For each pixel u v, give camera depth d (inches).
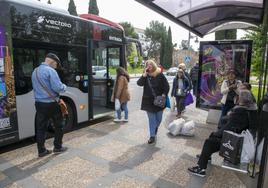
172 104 350.3
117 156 183.2
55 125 183.9
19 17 187.5
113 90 287.3
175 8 216.8
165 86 207.6
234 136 148.0
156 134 228.5
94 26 259.9
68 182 144.3
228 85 239.9
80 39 244.7
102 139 221.8
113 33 288.0
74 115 249.1
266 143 105.8
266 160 105.8
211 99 280.2
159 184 143.2
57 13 219.0
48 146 203.2
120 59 307.6
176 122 237.3
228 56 266.5
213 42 271.3
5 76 179.2
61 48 225.3
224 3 221.8
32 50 199.3
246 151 148.0
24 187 138.3
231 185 143.2
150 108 208.1
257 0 207.8
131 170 160.4
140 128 259.9
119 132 244.4
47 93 171.5
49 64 176.6
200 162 154.7
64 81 232.4
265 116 122.1
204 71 279.7
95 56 299.3
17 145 207.0
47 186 139.4
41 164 167.6
